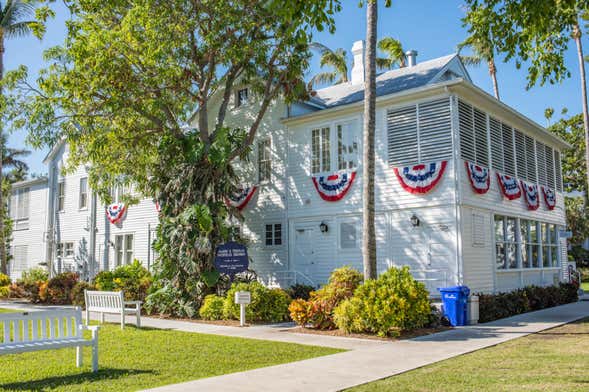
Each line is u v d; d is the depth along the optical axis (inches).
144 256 968.3
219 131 683.4
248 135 727.7
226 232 664.4
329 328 504.4
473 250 649.6
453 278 624.7
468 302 546.6
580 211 1467.8
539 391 249.3
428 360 343.9
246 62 697.6
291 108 808.9
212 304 596.4
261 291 583.2
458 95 653.9
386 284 475.8
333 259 738.8
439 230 642.8
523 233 806.5
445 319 534.0
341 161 743.1
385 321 450.3
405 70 845.8
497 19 344.8
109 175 765.9
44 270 1069.8
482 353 369.4
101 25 658.8
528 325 534.0
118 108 637.3
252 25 641.0
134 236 993.5
